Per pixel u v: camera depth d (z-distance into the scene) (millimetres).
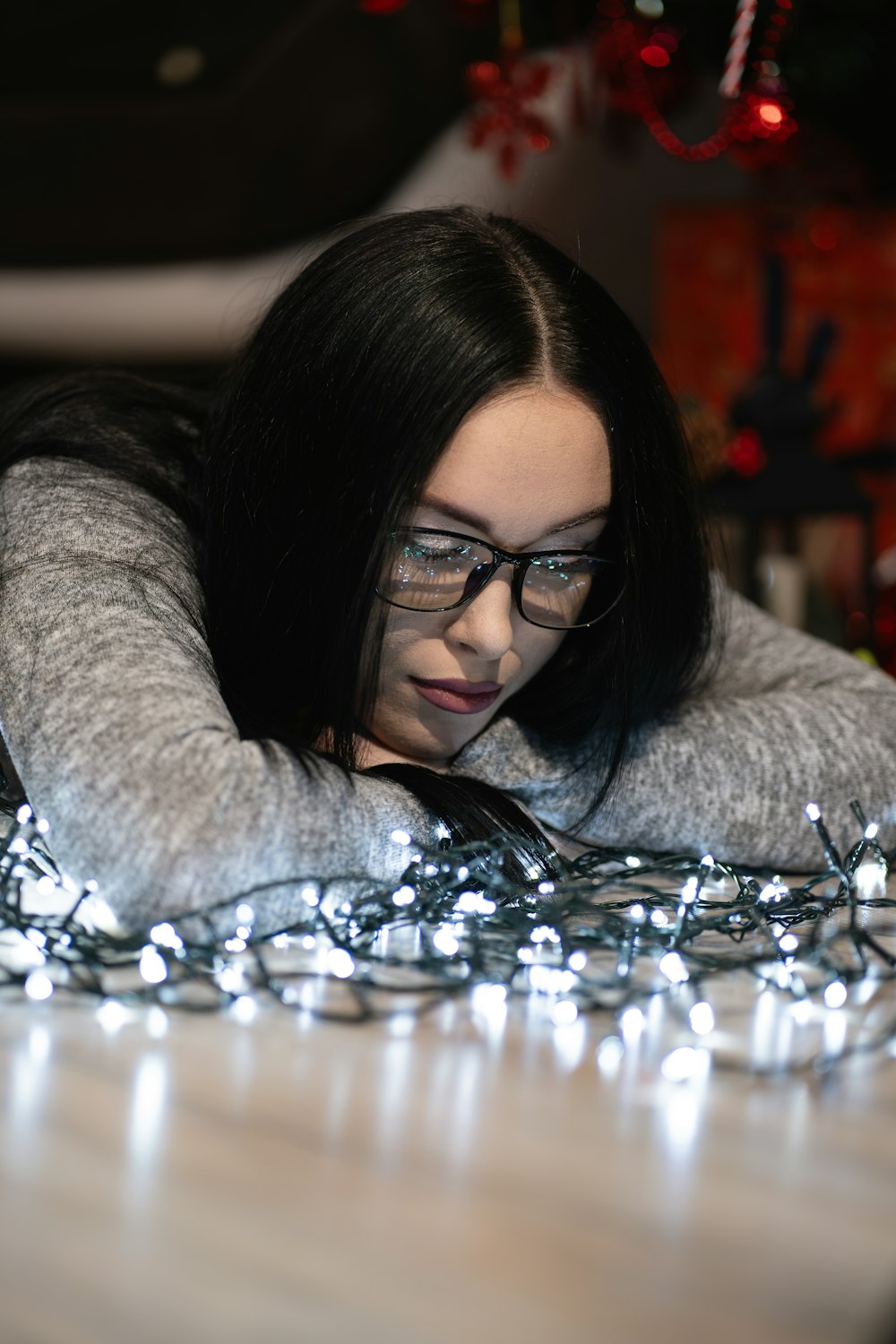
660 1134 728
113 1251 594
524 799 1328
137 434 1429
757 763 1376
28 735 1066
